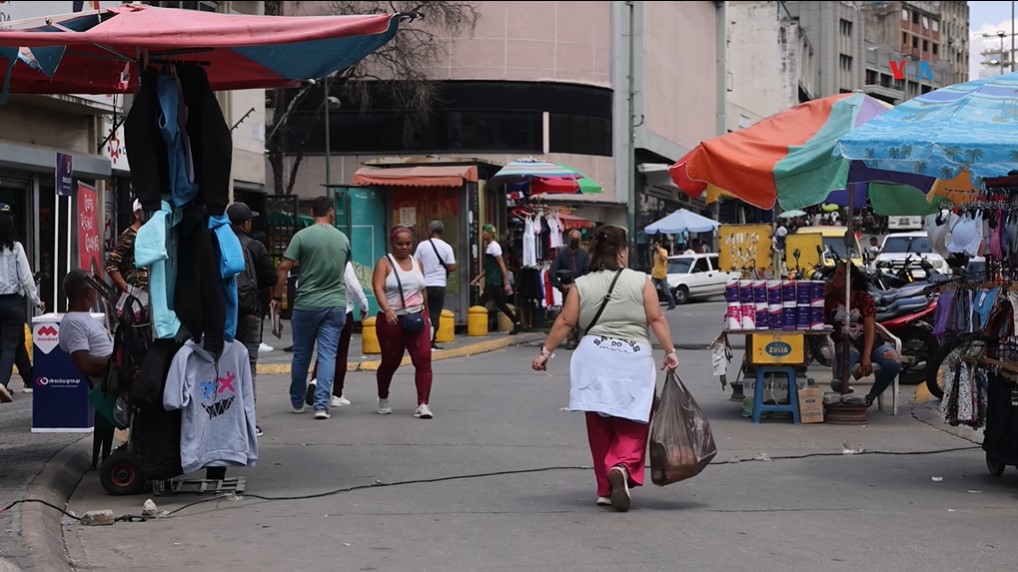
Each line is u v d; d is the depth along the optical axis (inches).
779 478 362.3
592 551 266.2
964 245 361.1
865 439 441.1
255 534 284.2
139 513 306.0
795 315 478.9
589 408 306.5
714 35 2923.2
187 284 317.1
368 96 1732.3
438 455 400.5
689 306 1492.4
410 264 492.4
